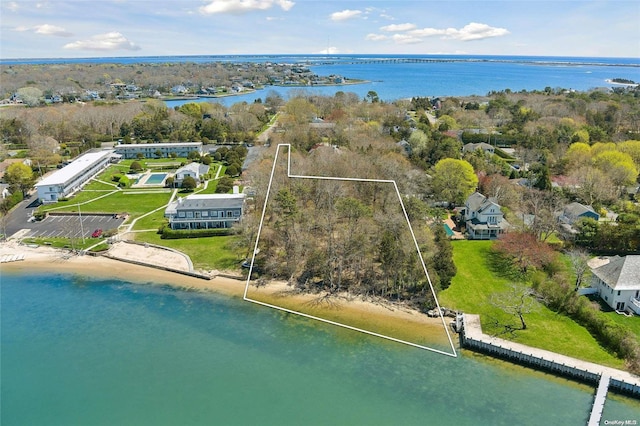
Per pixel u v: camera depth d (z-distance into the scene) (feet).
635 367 159.53
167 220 317.22
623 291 192.44
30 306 216.54
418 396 156.15
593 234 250.98
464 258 249.14
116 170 447.83
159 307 215.10
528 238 243.81
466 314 197.98
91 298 223.51
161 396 157.28
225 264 254.06
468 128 549.13
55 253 271.49
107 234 290.56
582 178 318.86
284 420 145.79
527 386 159.84
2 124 552.82
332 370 169.99
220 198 309.01
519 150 437.58
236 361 175.73
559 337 180.34
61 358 177.99
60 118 574.15
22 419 147.23
